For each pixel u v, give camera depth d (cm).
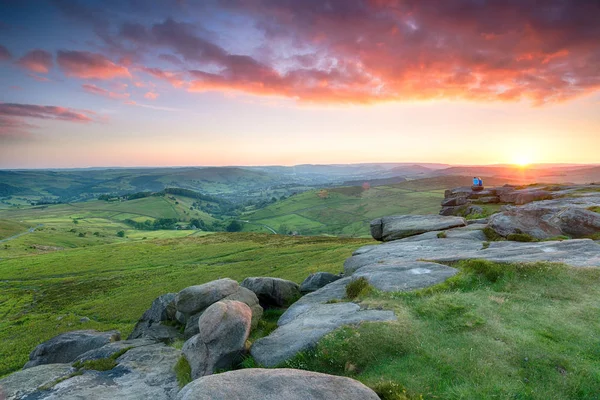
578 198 4775
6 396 1625
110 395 1597
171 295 3284
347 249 8456
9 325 6056
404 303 1803
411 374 1259
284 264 7894
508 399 1088
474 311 1614
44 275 10312
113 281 8712
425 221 4275
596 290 1675
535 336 1374
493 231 3278
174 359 2058
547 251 2283
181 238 15625
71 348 2678
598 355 1234
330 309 1923
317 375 1184
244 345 1655
